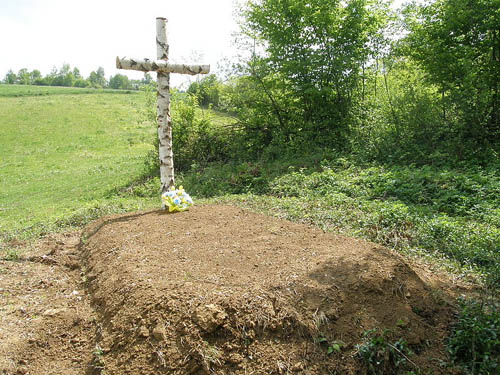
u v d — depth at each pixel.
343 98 12.67
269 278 3.43
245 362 2.73
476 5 9.75
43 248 6.14
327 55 12.22
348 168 9.66
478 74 9.89
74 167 19.30
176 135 13.80
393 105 10.92
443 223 5.48
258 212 6.79
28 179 17.59
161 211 6.54
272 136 13.62
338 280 3.35
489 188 6.95
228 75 13.24
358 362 2.80
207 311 2.96
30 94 40.78
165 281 3.53
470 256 4.68
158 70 6.48
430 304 3.40
